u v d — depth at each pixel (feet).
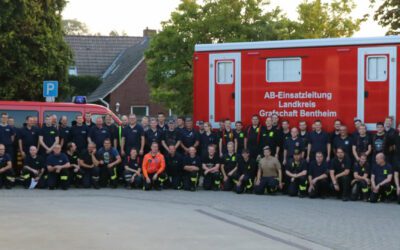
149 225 38.68
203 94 59.47
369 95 53.98
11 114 62.90
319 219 42.09
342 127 54.19
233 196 54.70
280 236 35.68
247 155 57.41
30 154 58.80
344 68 54.70
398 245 33.55
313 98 55.83
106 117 61.98
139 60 147.95
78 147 60.34
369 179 53.36
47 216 41.70
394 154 52.90
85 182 59.36
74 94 164.55
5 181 58.39
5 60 93.25
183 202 49.83
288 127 56.65
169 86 105.50
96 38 183.11
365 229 38.40
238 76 58.18
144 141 60.59
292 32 108.99
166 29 102.68
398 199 51.65
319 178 54.29
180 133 60.59
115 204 48.03
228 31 100.99
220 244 33.30
